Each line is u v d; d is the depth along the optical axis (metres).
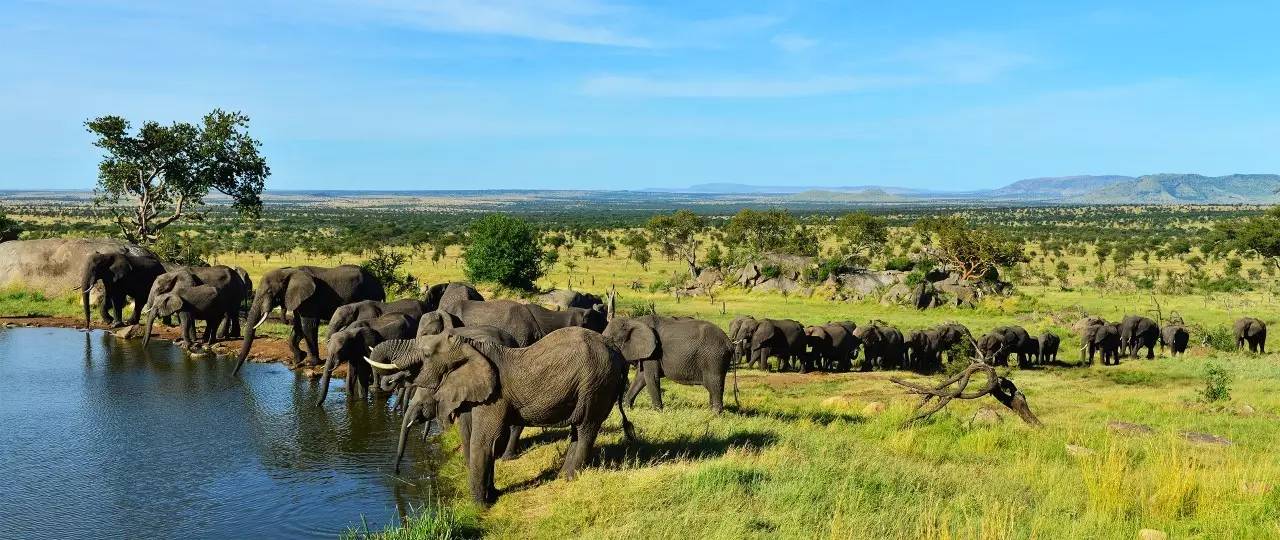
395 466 14.71
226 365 25.16
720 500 10.95
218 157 47.88
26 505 12.96
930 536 9.12
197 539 11.69
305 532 11.89
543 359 11.94
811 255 90.44
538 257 66.69
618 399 14.16
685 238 109.69
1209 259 129.38
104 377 22.91
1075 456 14.51
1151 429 17.67
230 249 118.88
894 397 23.77
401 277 56.91
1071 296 79.94
